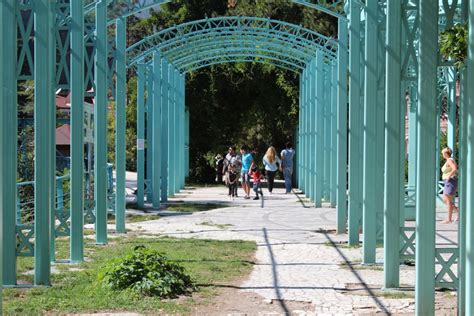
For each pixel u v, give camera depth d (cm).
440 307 803
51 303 799
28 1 923
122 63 1504
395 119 915
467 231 617
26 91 2427
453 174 1714
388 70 909
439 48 721
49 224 919
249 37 2419
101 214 1320
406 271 1039
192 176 3938
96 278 916
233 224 1711
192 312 775
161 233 1516
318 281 966
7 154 916
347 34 1537
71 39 1124
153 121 2156
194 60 2928
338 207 1527
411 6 903
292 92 3703
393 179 915
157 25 3800
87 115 1273
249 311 784
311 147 2519
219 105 3856
